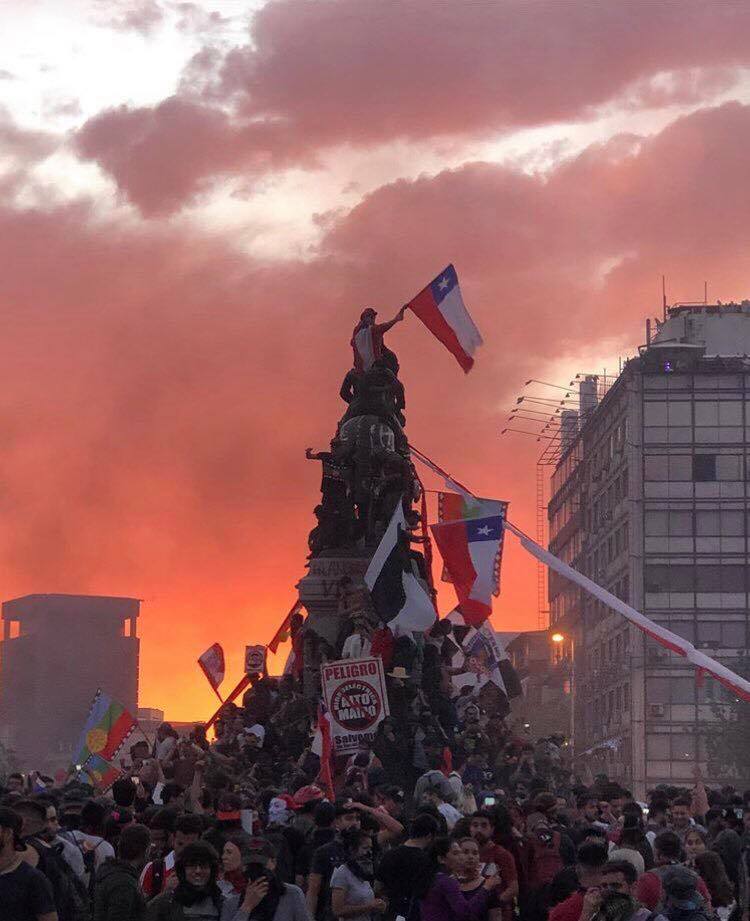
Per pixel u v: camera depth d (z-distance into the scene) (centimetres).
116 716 6025
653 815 4734
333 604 8412
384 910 3300
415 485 8700
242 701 8625
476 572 6738
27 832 3008
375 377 8700
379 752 6981
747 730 18925
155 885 3078
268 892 2808
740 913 3516
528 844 3500
